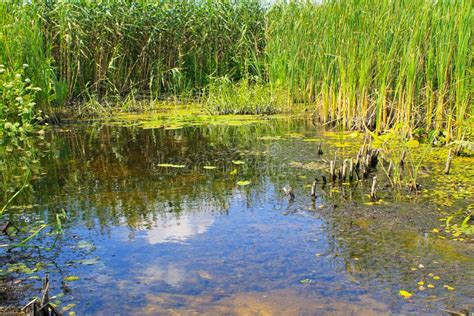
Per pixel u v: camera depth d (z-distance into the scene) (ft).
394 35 19.97
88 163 18.01
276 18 32.35
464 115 18.94
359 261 9.62
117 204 13.37
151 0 37.50
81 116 29.63
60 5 32.63
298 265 9.52
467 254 9.77
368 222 11.57
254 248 10.34
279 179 15.29
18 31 25.31
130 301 8.39
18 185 15.39
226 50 39.01
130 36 35.86
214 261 9.78
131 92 34.50
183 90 36.55
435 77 20.21
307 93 30.32
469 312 7.80
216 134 23.13
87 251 10.41
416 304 8.09
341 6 22.94
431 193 13.51
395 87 21.39
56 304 8.36
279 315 7.85
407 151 18.04
